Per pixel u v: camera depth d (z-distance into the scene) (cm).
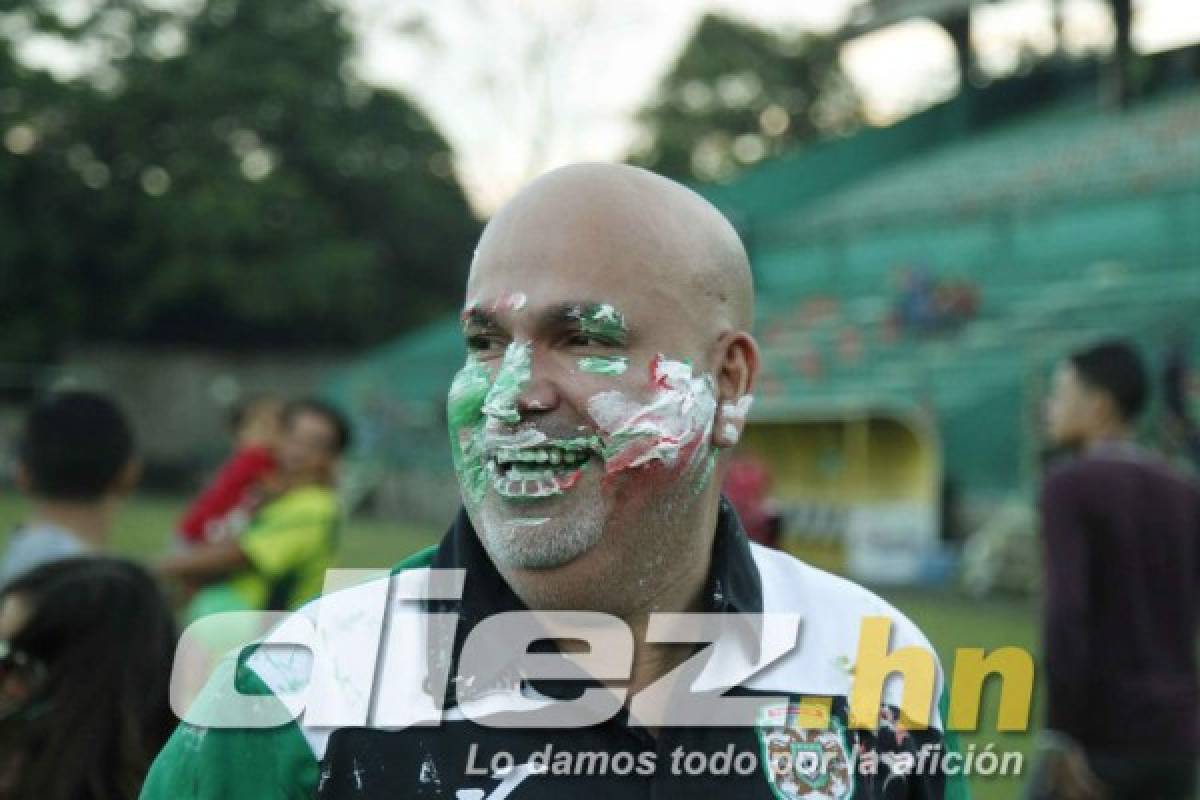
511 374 174
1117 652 392
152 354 3278
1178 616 397
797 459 1786
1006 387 1745
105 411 389
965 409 1745
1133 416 418
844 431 1725
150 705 272
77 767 263
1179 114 2438
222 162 3616
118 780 265
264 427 589
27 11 3528
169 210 3472
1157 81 2623
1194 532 404
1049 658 393
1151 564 395
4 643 268
